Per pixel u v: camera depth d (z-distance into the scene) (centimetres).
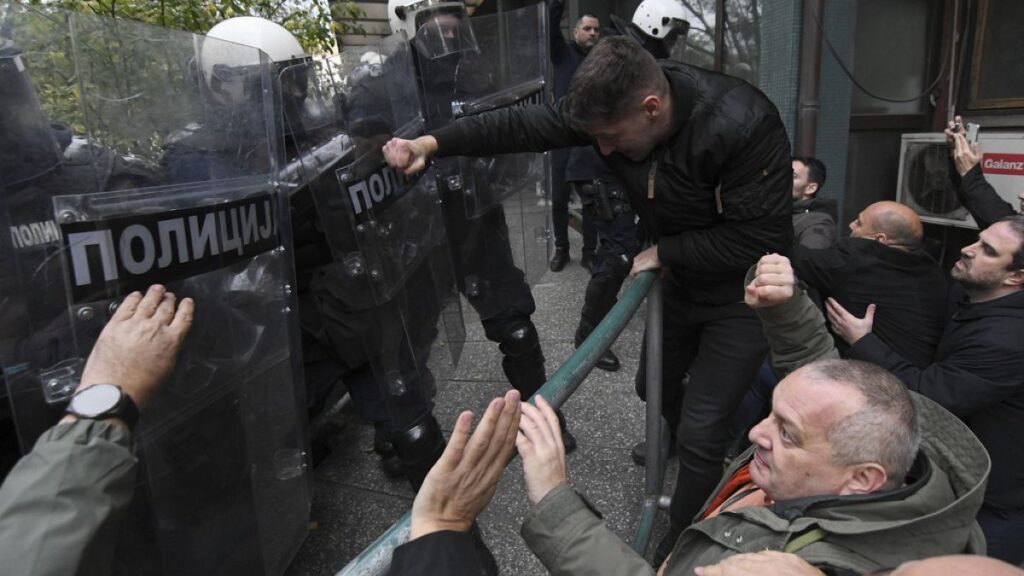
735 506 118
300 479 139
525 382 229
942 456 100
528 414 103
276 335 128
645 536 184
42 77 83
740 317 175
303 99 132
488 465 83
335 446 275
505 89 229
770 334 146
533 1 681
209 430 110
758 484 105
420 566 74
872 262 212
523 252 252
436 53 194
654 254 176
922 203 369
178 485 104
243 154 116
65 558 72
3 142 79
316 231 155
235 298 114
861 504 89
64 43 86
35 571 71
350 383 175
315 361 167
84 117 88
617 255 305
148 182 97
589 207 319
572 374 114
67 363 86
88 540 75
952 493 93
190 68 105
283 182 130
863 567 86
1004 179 324
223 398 112
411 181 160
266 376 125
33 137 82
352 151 138
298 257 156
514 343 222
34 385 84
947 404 179
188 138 104
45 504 74
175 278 99
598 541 96
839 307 207
